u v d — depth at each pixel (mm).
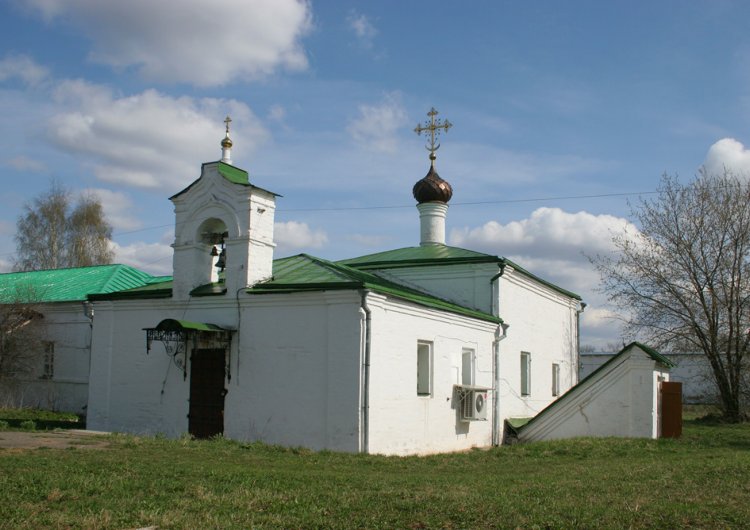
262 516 7902
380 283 19094
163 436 16484
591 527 7629
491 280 21562
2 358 26469
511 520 7867
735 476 11320
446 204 25906
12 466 10305
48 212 50938
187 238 18281
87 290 28641
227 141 18656
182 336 17484
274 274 18188
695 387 39344
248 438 16594
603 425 20594
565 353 28000
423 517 7988
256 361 16781
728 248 29016
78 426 21422
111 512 7812
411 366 17141
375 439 15609
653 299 30000
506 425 21984
